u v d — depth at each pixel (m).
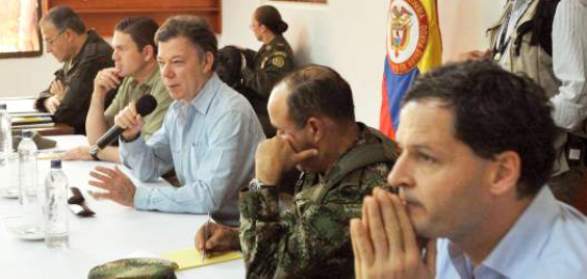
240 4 6.62
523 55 2.65
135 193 2.40
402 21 3.92
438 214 0.98
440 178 0.96
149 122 3.21
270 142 1.77
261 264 1.67
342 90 1.74
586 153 2.53
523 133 0.94
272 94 1.80
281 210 1.74
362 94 4.95
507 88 0.95
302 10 5.62
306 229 1.62
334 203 1.63
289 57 5.36
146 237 2.11
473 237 1.03
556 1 2.59
